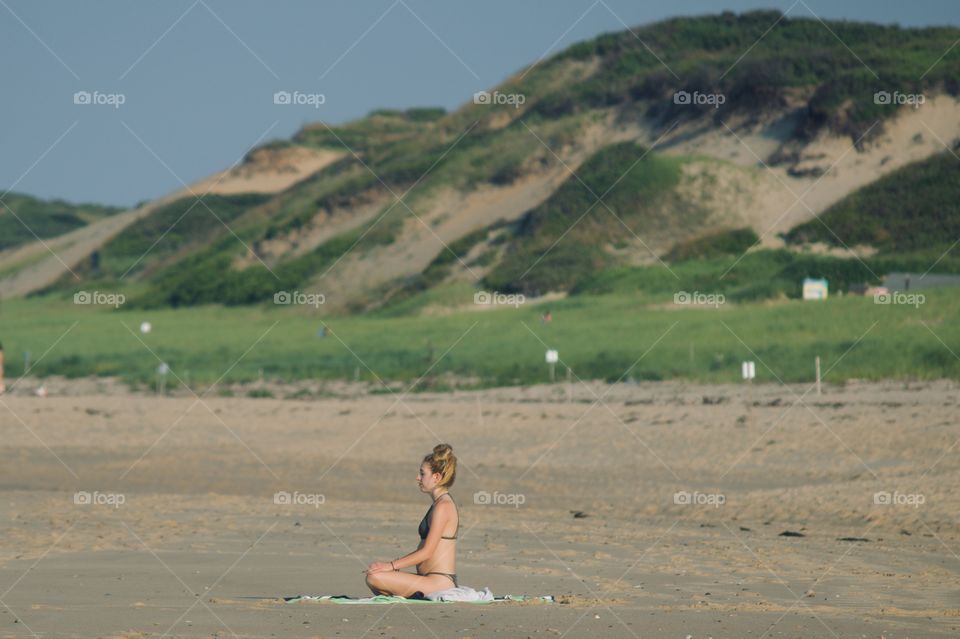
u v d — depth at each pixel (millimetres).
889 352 126188
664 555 43250
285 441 99750
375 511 59656
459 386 137500
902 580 37000
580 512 60344
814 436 83562
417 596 29500
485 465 81562
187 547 44125
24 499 64562
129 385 162875
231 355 186750
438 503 29891
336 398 136125
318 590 33250
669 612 29203
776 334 146625
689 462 77938
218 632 25125
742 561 41781
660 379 126375
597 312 197125
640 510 60750
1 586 32906
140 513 57406
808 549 45438
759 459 77250
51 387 164875
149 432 107688
